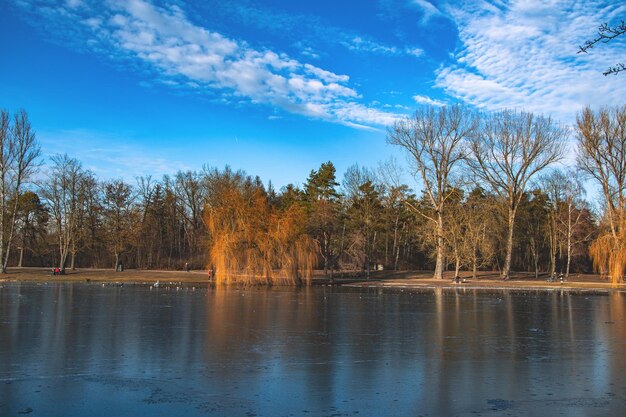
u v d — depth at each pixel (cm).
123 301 3278
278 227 5156
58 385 1166
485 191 7012
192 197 8881
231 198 5253
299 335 1927
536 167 6309
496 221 7012
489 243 6397
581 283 5756
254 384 1187
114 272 6588
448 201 7100
